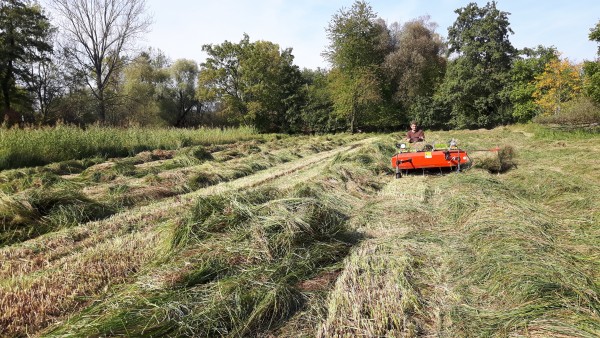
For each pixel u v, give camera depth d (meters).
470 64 41.97
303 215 4.80
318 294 3.55
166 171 10.90
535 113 35.88
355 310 3.09
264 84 42.62
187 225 4.68
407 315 3.10
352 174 8.95
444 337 2.82
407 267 3.90
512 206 5.50
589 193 6.16
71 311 3.49
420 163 8.73
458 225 5.29
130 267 4.36
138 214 6.60
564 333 2.67
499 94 40.81
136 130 18.50
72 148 14.38
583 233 4.55
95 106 33.06
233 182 9.73
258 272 3.83
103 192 8.07
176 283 3.64
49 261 4.71
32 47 32.03
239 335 2.95
